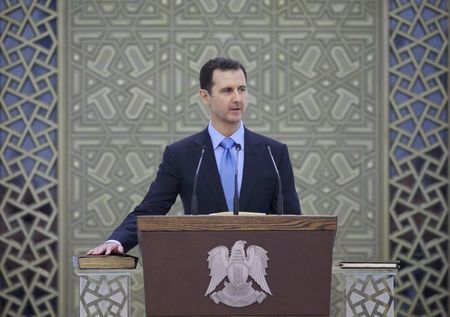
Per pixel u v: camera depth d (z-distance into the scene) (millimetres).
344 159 21469
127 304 10570
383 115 21344
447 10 21484
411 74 21438
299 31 21641
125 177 21391
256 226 9625
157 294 9578
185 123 21453
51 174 21266
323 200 21422
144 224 9602
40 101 21297
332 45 21625
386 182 21250
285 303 9602
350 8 21688
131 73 21500
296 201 12156
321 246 9664
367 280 10641
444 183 21297
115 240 11453
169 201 12156
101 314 10547
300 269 9633
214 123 12117
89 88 21453
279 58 21578
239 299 9578
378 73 21531
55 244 21156
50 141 21234
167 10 21578
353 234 21375
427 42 21500
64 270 21062
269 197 11984
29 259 21109
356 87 21578
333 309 21094
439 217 21281
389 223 21281
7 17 21359
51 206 21219
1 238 21094
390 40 21484
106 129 21422
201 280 9594
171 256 9609
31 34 21391
